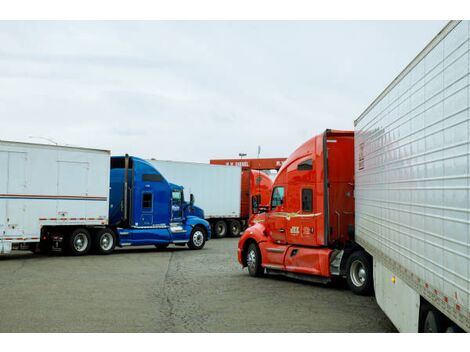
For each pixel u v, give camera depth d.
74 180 20.30
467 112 4.30
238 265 17.89
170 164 29.19
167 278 14.48
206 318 9.14
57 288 12.42
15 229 18.70
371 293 11.60
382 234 8.12
